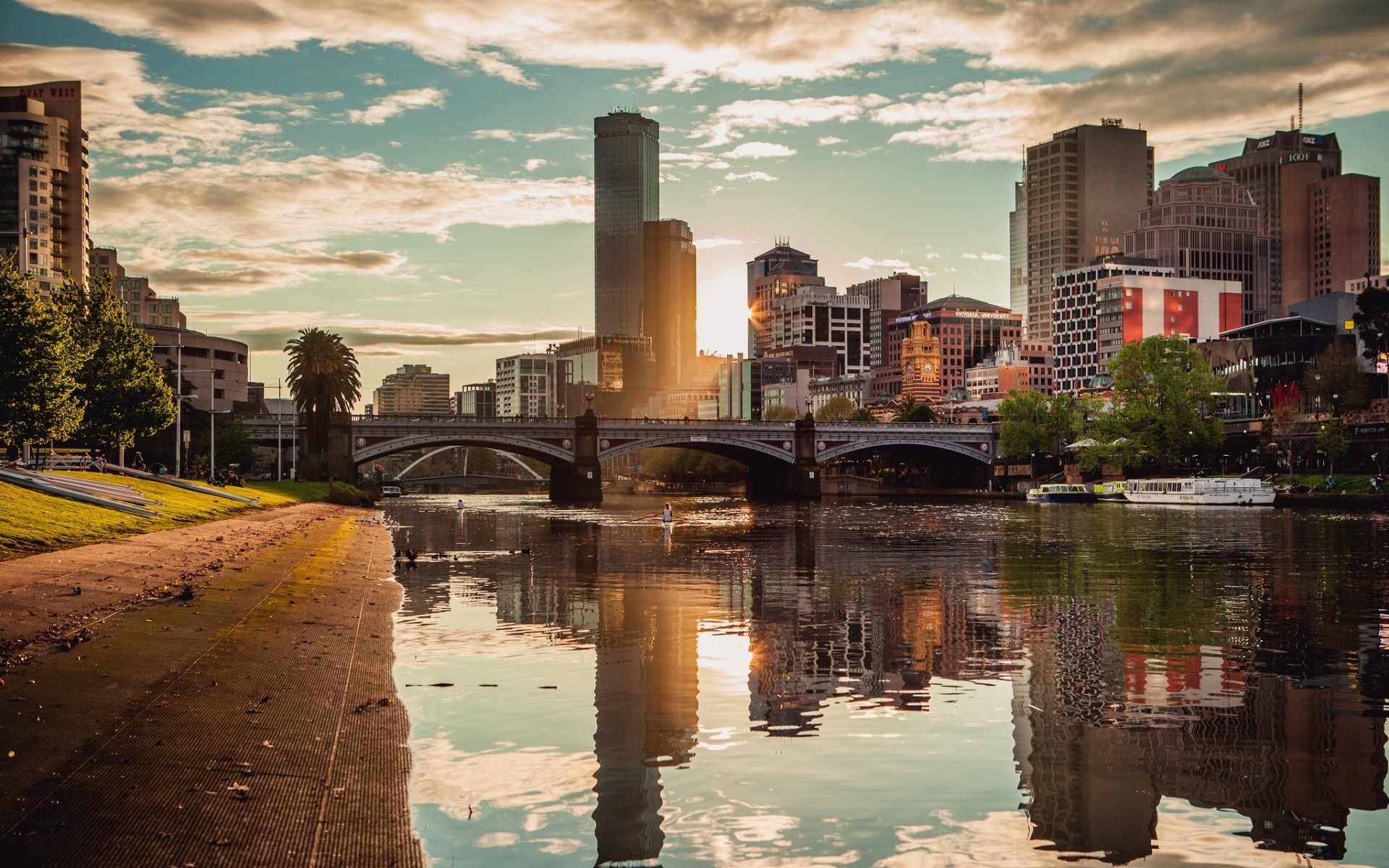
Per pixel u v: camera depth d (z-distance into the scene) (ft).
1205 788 66.74
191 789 57.72
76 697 72.33
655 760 71.05
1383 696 91.81
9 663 80.33
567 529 358.02
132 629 98.17
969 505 597.52
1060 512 488.02
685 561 228.22
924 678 98.73
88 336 324.80
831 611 145.48
